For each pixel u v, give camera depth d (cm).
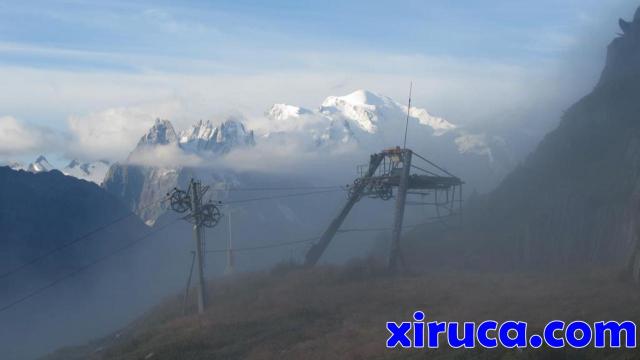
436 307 4722
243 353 4116
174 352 4275
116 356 4794
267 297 5544
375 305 4950
